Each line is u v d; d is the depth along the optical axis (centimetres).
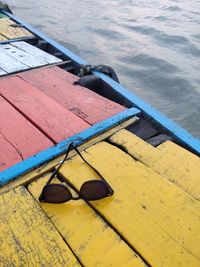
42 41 111
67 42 197
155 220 40
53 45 107
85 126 59
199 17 246
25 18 238
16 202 42
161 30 215
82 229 39
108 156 51
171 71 161
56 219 40
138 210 41
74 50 187
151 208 41
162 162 50
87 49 188
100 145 53
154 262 35
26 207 42
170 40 199
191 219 40
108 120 60
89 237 38
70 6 276
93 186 41
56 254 36
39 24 226
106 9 269
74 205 42
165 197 43
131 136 56
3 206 42
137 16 249
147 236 38
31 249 36
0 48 98
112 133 57
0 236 38
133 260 35
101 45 194
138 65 168
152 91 145
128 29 220
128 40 201
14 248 37
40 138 55
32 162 49
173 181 46
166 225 39
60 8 268
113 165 49
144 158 51
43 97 69
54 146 53
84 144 54
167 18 244
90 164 49
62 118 61
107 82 79
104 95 80
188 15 252
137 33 213
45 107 65
